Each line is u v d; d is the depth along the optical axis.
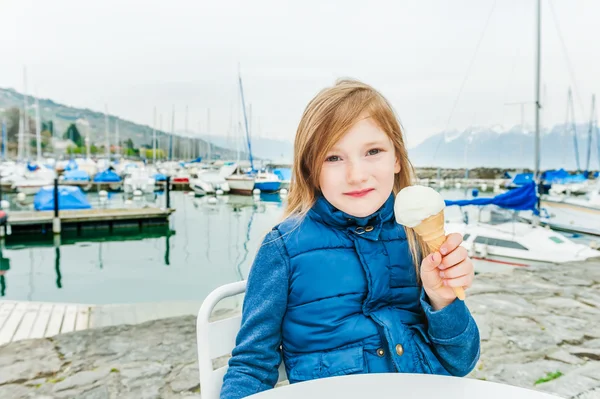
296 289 1.06
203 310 1.08
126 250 13.81
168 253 13.53
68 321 4.83
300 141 1.08
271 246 1.10
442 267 0.81
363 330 1.03
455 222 9.78
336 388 0.78
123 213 16.83
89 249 13.83
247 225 18.61
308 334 1.05
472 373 2.83
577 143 41.56
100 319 4.91
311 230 1.10
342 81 1.17
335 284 1.06
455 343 0.94
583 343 3.29
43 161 49.16
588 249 8.23
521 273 5.42
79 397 2.71
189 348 3.48
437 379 0.82
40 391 2.79
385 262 1.09
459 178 43.97
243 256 13.26
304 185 1.12
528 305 4.16
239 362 1.01
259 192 30.47
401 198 0.79
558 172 30.44
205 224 18.81
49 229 15.81
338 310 1.05
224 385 0.97
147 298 9.04
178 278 10.73
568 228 12.02
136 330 3.91
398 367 0.98
